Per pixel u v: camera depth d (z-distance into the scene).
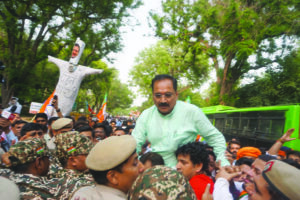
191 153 2.29
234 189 2.60
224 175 2.26
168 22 19.67
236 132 10.60
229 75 19.44
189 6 18.61
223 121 12.30
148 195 1.16
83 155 2.27
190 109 2.63
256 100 18.67
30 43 19.56
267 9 16.30
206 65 22.97
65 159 2.29
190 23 19.16
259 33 15.76
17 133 4.99
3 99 19.16
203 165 2.33
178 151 2.38
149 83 32.56
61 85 8.42
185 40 19.22
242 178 2.63
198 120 2.63
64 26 19.50
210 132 2.69
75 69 8.55
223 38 16.59
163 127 2.64
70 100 8.48
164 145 2.63
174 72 25.03
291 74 16.53
